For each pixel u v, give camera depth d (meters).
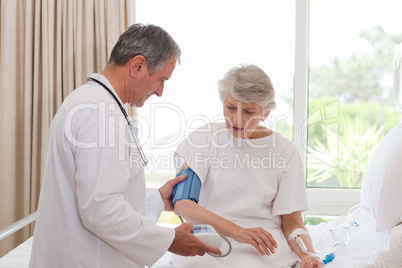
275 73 2.63
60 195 1.15
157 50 1.21
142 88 1.25
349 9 2.56
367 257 1.46
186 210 1.47
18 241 2.58
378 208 1.53
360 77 2.60
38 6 2.44
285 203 1.52
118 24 2.46
